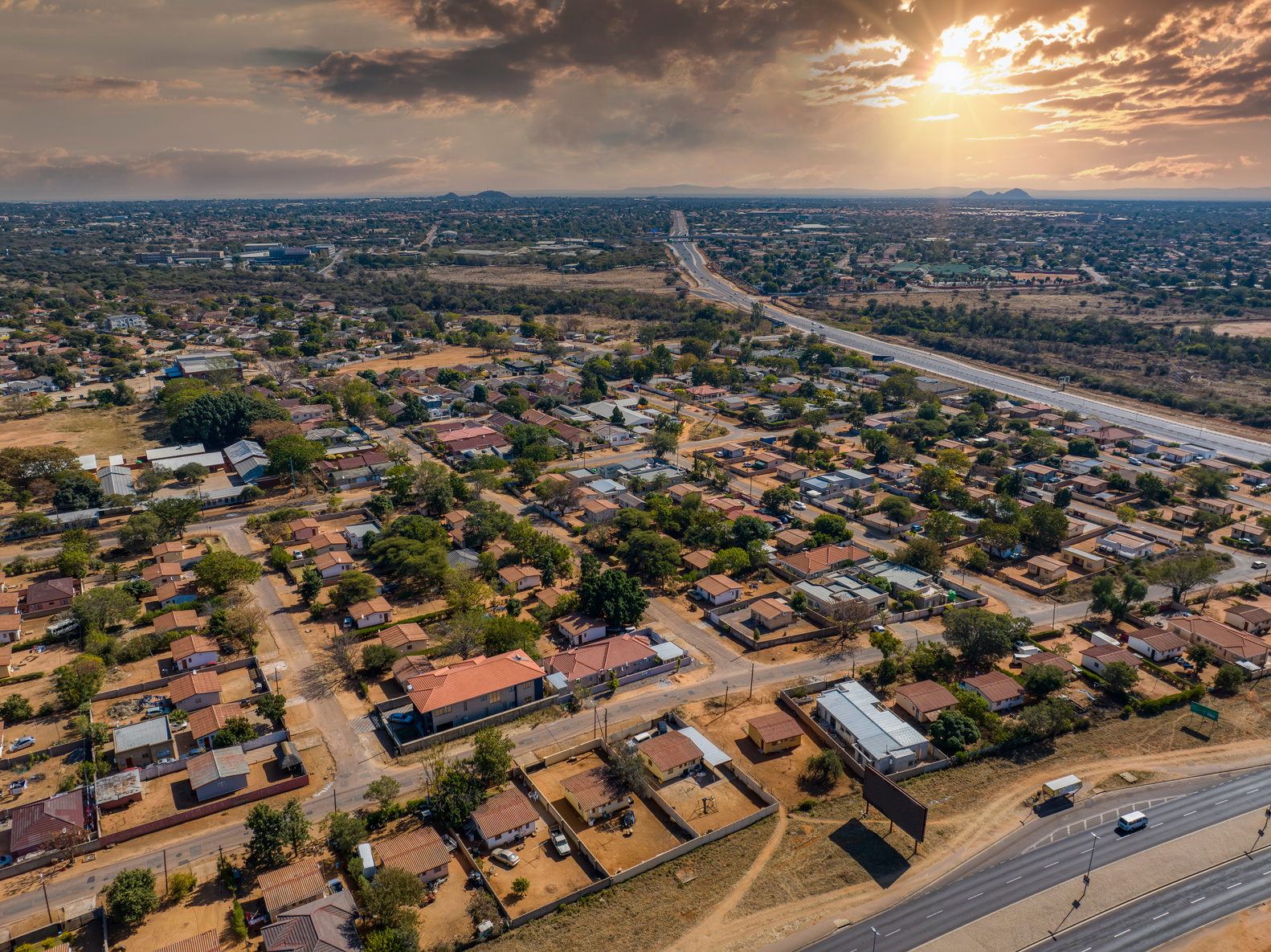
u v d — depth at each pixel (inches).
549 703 4837.6
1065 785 4082.2
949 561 6929.1
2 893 3467.0
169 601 5935.0
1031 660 5270.7
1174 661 5364.2
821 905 3432.6
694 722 4724.4
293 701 4849.9
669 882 3558.1
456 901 3444.9
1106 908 3412.9
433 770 4239.7
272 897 3331.7
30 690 4923.7
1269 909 3400.6
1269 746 4503.0
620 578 5753.0
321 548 6766.7
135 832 3791.8
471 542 6924.2
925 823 3654.0
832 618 5772.6
